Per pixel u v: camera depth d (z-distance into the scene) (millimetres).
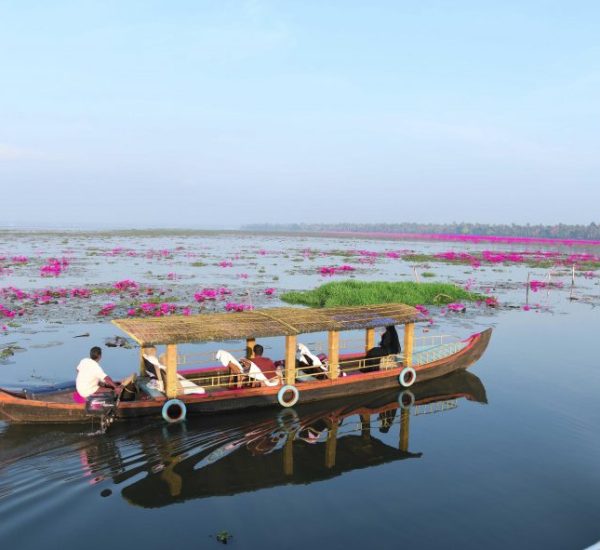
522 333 18250
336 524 6621
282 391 11039
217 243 81500
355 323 11969
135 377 10844
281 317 11875
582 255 62156
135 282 29016
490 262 49781
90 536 6270
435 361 13164
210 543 6156
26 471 7945
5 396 9250
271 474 8008
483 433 9766
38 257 45406
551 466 8383
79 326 17266
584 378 13156
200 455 8680
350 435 9711
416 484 7734
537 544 6273
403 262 48250
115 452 8695
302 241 99000
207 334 10375
